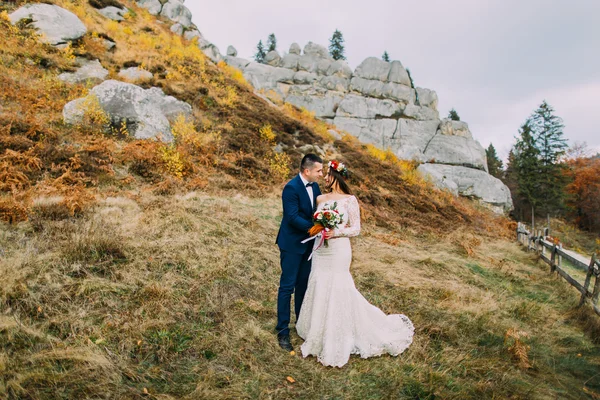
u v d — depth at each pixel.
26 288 3.49
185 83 14.45
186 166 9.10
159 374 2.89
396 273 6.03
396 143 30.42
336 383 3.07
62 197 5.80
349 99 32.84
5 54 10.95
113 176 7.51
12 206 4.82
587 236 31.33
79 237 4.61
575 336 4.47
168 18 24.17
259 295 4.50
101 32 15.48
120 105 9.76
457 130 31.30
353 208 3.52
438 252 8.24
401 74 34.66
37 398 2.43
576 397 3.18
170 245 5.18
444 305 4.89
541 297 6.01
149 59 15.11
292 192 3.62
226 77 18.31
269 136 13.60
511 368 3.52
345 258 3.48
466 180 25.52
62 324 3.22
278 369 3.18
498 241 11.61
